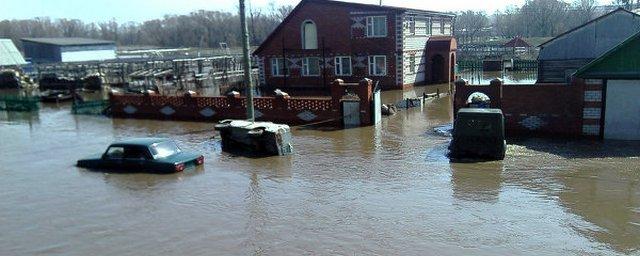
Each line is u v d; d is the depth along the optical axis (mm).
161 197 16500
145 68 65625
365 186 16812
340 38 42531
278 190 16781
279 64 45594
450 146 20859
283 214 14570
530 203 14688
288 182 17625
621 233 12570
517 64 60750
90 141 26484
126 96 34250
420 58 44156
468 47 84312
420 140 23078
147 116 33594
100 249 12742
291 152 21969
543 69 33000
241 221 14164
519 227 13070
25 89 62375
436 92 38250
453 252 11812
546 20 114812
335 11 42188
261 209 15039
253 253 12141
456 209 14414
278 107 29219
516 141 21938
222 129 22938
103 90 54875
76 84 56469
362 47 41844
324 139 24359
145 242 13016
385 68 41531
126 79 58969
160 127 29609
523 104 22984
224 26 139875
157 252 12406
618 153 19438
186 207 15461
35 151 24547
